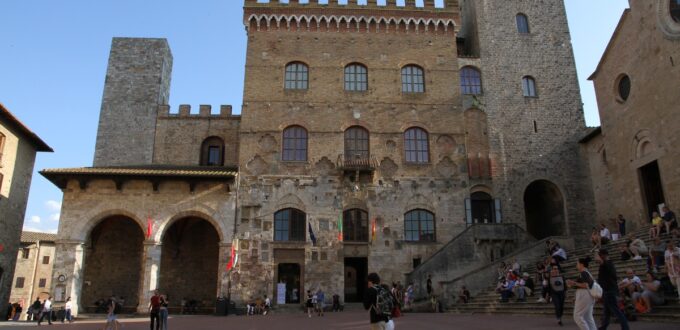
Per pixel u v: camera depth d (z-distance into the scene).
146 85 46.56
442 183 41.03
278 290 37.47
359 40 44.03
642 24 33.41
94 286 40.97
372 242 39.09
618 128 36.56
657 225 26.95
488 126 42.84
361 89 42.97
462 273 35.91
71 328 26.97
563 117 43.72
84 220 36.94
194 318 31.53
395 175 40.88
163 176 37.25
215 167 42.00
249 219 38.84
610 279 13.94
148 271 36.19
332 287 37.91
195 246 42.44
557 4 47.06
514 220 40.81
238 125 45.66
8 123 36.78
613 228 37.91
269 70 42.75
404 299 34.78
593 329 12.43
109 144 44.62
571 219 41.28
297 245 38.66
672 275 17.06
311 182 40.19
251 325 24.97
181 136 45.34
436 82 43.44
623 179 36.09
